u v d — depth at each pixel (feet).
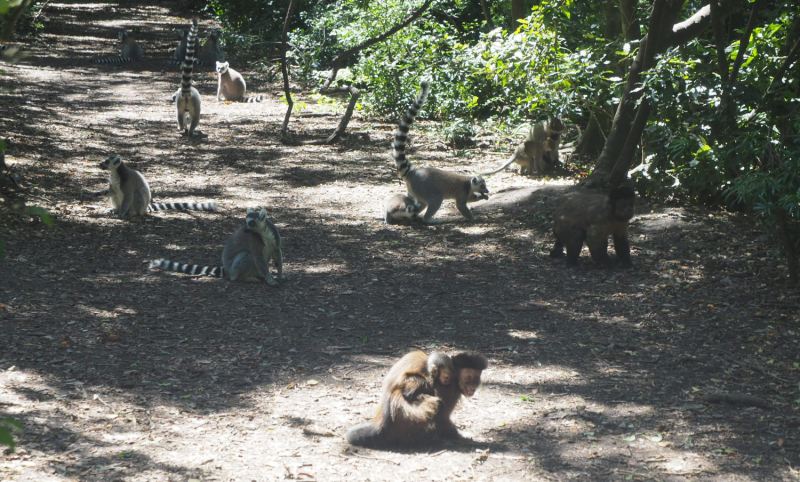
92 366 20.63
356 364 21.76
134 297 27.09
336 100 78.38
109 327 23.85
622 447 16.63
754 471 15.48
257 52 107.14
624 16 49.24
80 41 107.04
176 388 19.56
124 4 151.94
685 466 15.70
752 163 33.91
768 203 26.71
